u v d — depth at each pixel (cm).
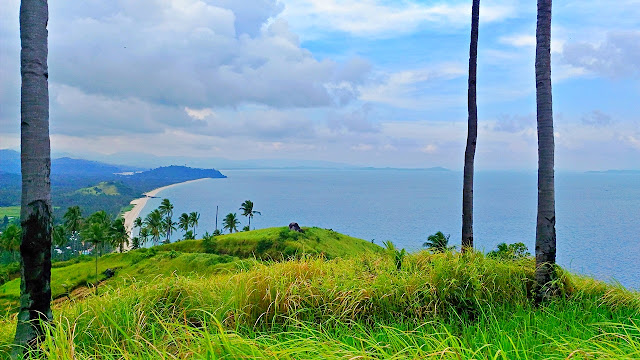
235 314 503
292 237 4938
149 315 515
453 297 593
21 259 443
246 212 9550
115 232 6506
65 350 354
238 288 557
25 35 455
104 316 474
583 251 6825
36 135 451
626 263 5088
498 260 690
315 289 575
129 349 388
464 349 324
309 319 528
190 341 363
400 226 14688
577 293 643
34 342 433
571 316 553
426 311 559
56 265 5200
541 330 473
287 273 607
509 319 541
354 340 423
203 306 548
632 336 429
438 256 676
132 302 527
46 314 450
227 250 5094
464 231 901
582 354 335
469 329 507
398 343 392
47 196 457
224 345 315
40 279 446
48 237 456
